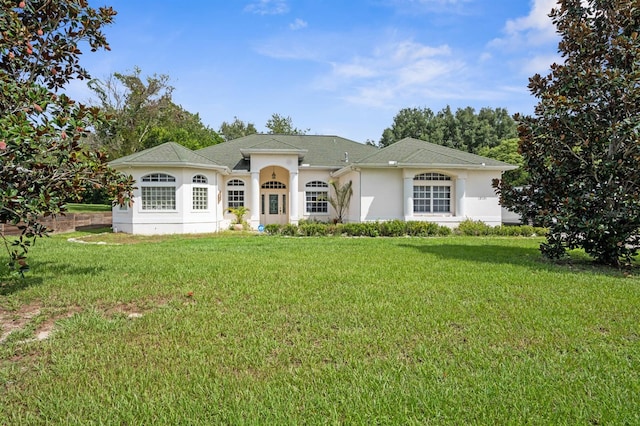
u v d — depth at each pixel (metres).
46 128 5.22
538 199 10.38
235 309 5.45
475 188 21.22
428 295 6.21
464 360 3.83
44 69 6.86
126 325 4.87
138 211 19.02
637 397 3.12
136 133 39.16
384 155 21.27
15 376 3.61
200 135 48.44
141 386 3.35
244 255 10.78
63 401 3.14
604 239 9.50
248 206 23.72
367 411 2.91
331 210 24.58
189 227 19.81
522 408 2.96
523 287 6.82
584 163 9.55
